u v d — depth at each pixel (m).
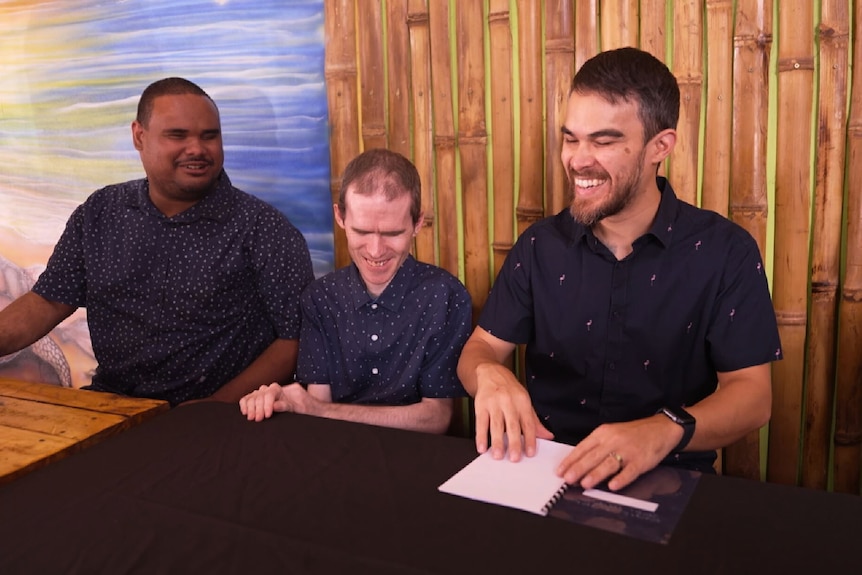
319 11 2.02
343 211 1.48
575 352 1.45
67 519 0.89
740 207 1.73
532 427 1.09
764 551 0.78
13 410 1.33
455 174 1.99
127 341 1.86
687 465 1.39
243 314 1.86
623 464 0.96
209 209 1.79
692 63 1.71
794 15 1.63
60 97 2.36
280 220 1.84
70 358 2.52
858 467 1.77
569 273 1.44
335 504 0.91
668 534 0.82
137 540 0.84
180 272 1.80
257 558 0.79
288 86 2.09
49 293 1.87
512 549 0.79
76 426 1.24
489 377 1.20
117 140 2.32
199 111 1.73
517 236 1.95
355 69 2.01
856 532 0.81
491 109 1.91
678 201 1.41
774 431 1.79
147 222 1.79
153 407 1.34
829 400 1.77
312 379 1.59
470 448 1.07
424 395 1.53
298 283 1.83
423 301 1.53
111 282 1.82
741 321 1.33
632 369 1.42
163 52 2.21
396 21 1.95
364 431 1.15
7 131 2.45
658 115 1.27
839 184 1.67
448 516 0.87
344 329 1.57
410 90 1.98
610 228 1.39
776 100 1.69
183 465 1.04
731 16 1.68
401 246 1.46
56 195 2.45
